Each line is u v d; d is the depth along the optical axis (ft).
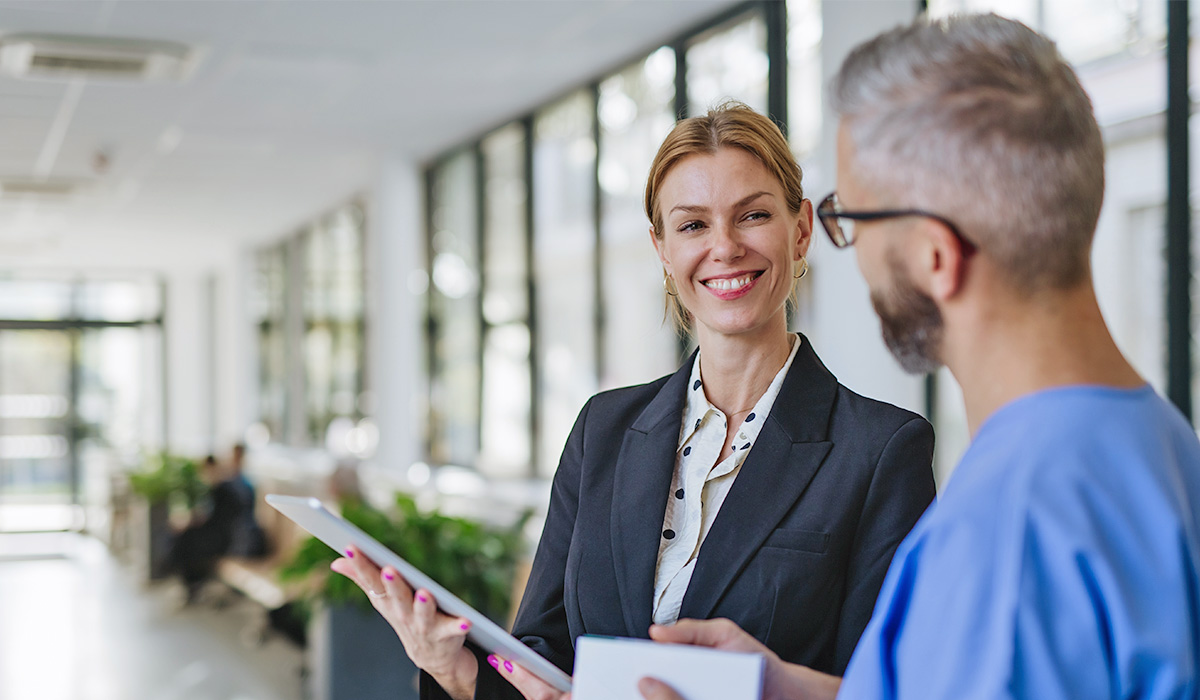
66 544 42.55
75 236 39.22
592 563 4.50
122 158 26.40
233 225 37.55
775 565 4.08
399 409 27.45
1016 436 2.59
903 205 2.74
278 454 39.29
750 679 3.17
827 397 4.41
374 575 3.95
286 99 21.13
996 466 2.57
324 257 35.88
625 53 18.49
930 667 2.48
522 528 17.17
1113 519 2.46
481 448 25.40
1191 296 10.66
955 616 2.46
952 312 2.75
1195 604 2.49
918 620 2.55
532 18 16.40
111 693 20.47
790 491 4.18
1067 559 2.39
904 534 4.05
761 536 4.12
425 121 23.45
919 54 2.75
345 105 21.80
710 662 3.21
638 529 4.40
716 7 16.08
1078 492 2.47
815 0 14.58
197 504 31.76
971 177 2.60
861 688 2.64
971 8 12.71
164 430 49.34
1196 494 2.75
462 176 26.37
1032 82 2.64
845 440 4.25
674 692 3.25
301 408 38.24
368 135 24.80
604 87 19.92
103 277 48.88
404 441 27.55
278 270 40.91
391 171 27.07
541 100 21.76
